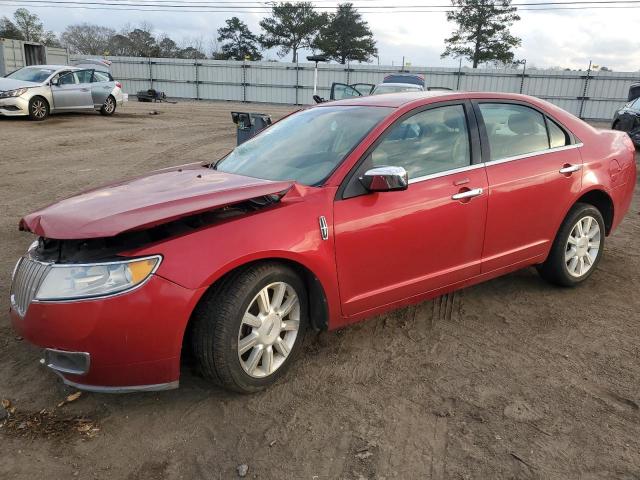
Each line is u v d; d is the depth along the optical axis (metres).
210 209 2.73
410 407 2.97
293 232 2.96
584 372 3.33
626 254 5.58
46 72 16.66
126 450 2.63
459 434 2.75
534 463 2.54
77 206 2.94
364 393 3.10
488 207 3.76
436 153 3.61
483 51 48.91
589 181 4.36
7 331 3.74
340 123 3.71
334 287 3.17
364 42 62.31
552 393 3.10
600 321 4.02
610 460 2.56
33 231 2.83
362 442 2.69
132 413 2.90
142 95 31.92
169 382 2.74
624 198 4.75
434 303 4.31
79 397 3.03
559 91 34.31
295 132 3.95
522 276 4.90
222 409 2.95
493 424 2.83
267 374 3.06
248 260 2.80
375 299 3.39
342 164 3.27
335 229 3.12
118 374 2.64
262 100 39.66
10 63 25.05
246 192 2.92
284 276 3.00
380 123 3.46
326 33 62.78
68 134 13.85
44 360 2.79
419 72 36.34
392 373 3.30
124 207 2.82
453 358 3.48
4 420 2.82
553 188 4.11
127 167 10.02
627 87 32.97
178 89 40.91
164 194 3.03
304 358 3.46
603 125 31.53
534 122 4.19
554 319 4.04
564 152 4.27
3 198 7.57
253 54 70.00
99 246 2.78
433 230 3.51
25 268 2.89
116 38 70.00
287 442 2.69
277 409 2.95
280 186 3.04
